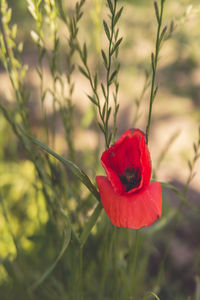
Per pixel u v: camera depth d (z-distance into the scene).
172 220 1.02
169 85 1.68
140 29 2.06
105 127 0.45
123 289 0.57
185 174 1.27
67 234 0.47
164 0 0.40
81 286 0.56
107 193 0.41
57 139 1.23
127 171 0.44
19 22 1.62
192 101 1.59
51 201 0.59
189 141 1.39
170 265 0.96
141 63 1.80
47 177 0.56
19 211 0.84
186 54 1.81
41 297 0.68
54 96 0.55
